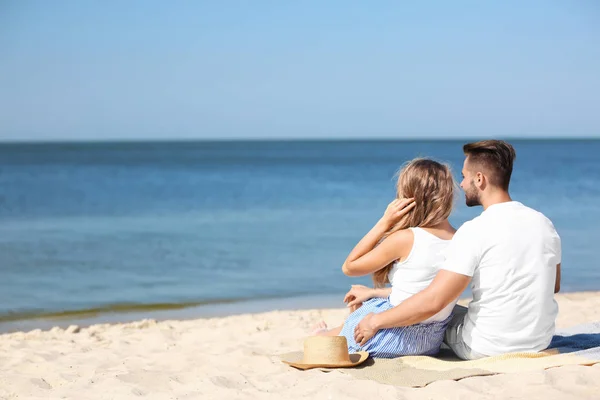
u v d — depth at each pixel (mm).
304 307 8734
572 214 18031
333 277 10703
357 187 30781
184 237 15195
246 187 31656
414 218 4402
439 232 4402
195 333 6730
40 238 15117
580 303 7652
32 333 7023
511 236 4113
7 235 15617
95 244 14219
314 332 4965
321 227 16688
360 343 4441
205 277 10797
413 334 4438
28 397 4141
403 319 4207
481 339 4262
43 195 27469
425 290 4160
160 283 10391
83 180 37625
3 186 33000
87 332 7172
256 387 4168
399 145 178875
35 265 11898
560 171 40938
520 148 115688
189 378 4477
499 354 4227
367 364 4379
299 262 11992
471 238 4117
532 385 3717
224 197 26062
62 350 5898
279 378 4305
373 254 4391
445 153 91062
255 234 15586
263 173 44469
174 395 4035
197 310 8625
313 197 25531
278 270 11281
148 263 12039
